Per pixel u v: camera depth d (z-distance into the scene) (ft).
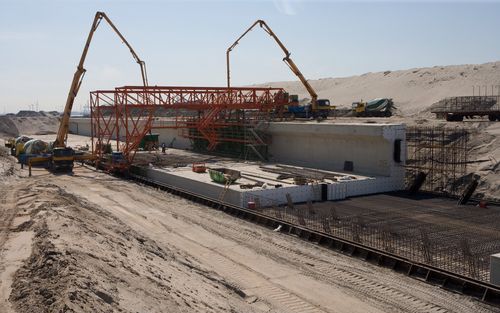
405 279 62.54
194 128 204.85
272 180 121.90
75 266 41.68
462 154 128.06
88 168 177.27
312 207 97.25
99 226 66.95
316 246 77.77
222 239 79.51
